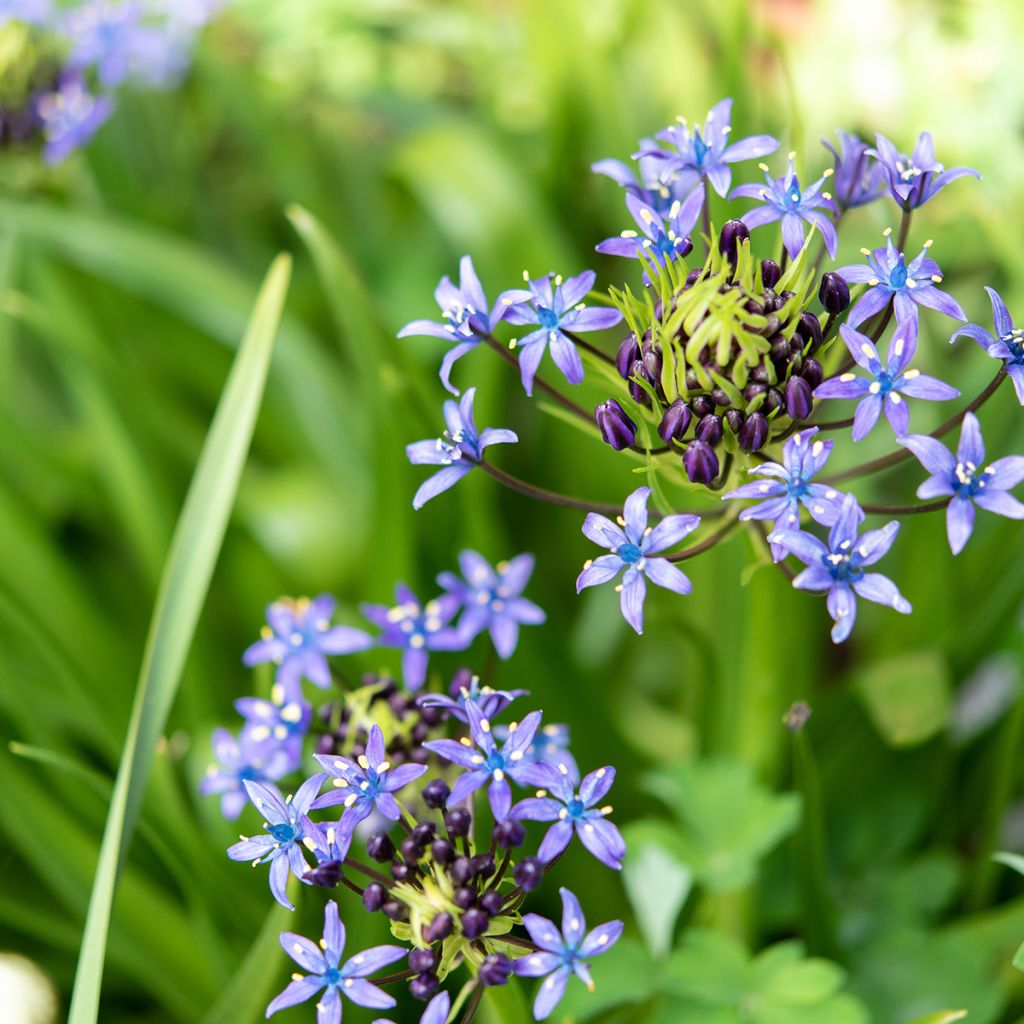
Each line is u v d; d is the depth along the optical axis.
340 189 0.98
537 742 0.57
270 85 0.94
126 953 0.65
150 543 0.75
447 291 0.55
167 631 0.58
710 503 0.64
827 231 0.53
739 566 0.68
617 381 0.55
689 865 0.62
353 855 0.60
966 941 0.65
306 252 0.95
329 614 0.59
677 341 0.52
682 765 0.64
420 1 1.03
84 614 0.71
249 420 0.60
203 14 0.82
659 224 0.54
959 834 0.72
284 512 0.78
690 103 0.82
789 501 0.51
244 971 0.57
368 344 0.65
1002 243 0.69
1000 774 0.66
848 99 0.82
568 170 0.83
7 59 0.74
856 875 0.68
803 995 0.60
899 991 0.65
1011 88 0.78
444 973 0.52
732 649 0.69
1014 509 0.51
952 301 0.52
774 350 0.52
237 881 0.63
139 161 0.95
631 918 0.68
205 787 0.58
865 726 0.68
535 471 0.82
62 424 0.96
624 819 0.70
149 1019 0.69
